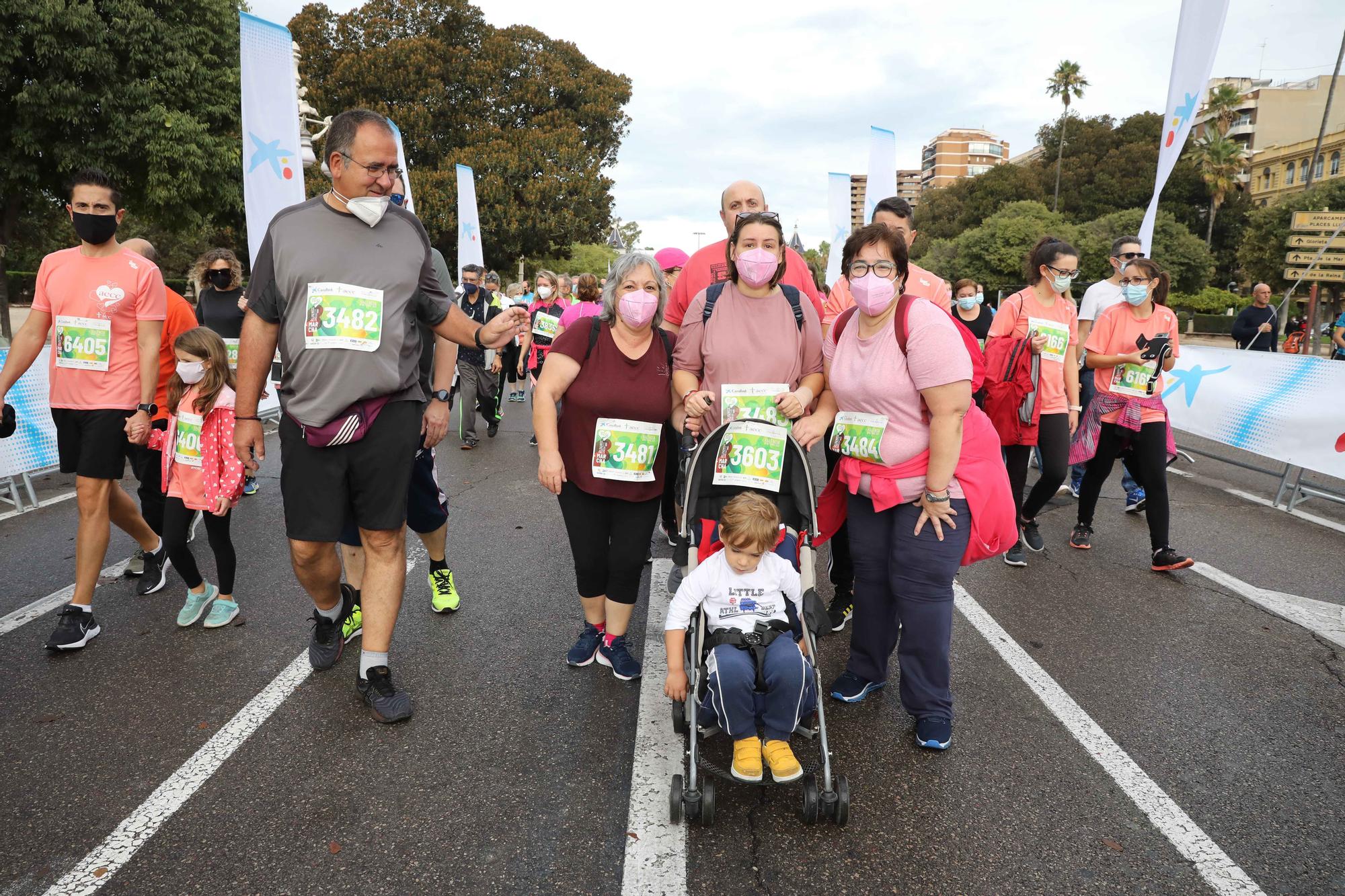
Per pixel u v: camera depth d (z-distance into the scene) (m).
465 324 3.59
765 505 2.95
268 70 8.45
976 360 3.19
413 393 3.38
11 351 4.04
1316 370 6.79
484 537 5.90
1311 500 7.36
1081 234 52.81
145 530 4.63
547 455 3.44
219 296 6.46
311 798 2.82
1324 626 4.43
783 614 3.03
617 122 43.31
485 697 3.54
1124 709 3.50
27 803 2.77
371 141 3.05
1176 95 8.34
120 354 3.99
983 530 3.11
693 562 3.15
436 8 38.12
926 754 3.15
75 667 3.75
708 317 3.48
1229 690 3.69
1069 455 5.50
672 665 2.91
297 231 3.13
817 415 3.41
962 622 4.46
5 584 4.79
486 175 36.50
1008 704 3.55
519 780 2.94
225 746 3.12
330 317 3.11
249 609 4.45
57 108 20.02
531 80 39.41
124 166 21.72
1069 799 2.86
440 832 2.65
